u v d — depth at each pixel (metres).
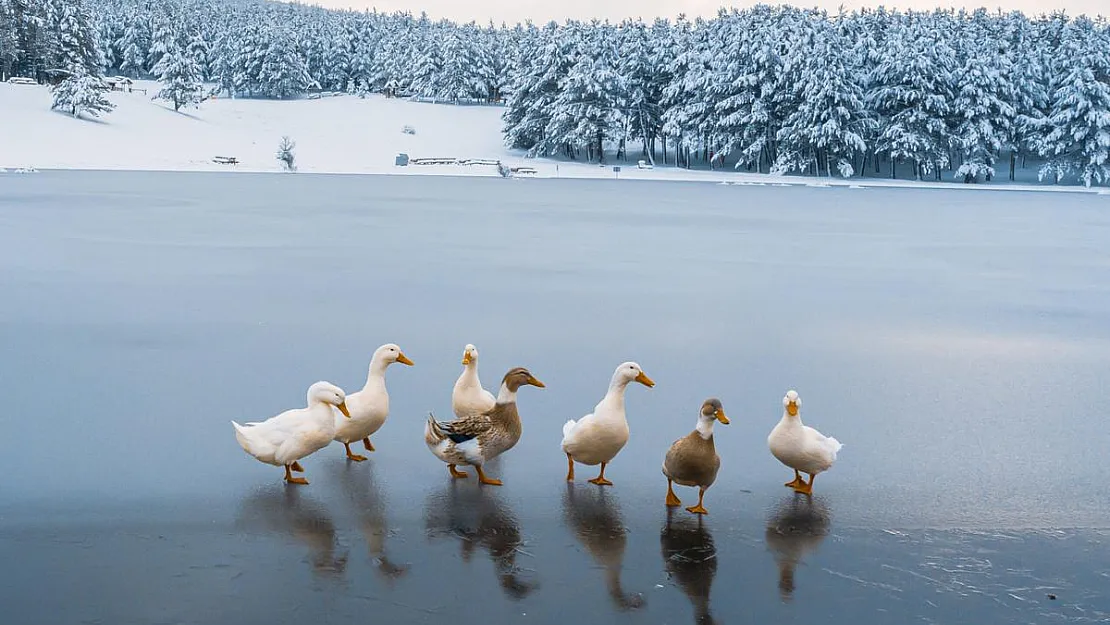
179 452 9.16
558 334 15.70
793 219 42.75
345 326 15.98
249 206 41.16
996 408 11.37
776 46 87.25
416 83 136.25
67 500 7.80
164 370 12.54
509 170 78.31
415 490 8.27
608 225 37.53
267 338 14.80
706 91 89.62
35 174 58.16
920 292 21.34
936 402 11.62
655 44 98.81
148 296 18.56
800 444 8.13
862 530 7.51
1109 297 20.89
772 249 30.14
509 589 6.32
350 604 6.05
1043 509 8.05
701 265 25.66
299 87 135.25
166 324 15.79
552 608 6.06
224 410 10.68
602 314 17.72
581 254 27.61
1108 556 7.07
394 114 116.81
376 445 9.62
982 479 8.80
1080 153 82.69
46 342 14.16
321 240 29.34
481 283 21.44
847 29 96.25
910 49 84.81
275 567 6.58
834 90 84.25
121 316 16.45
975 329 16.78
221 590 6.20
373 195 51.22
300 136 95.88
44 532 7.11
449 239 30.77
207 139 85.69
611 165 93.69
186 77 101.62
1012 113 84.12
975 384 12.59
